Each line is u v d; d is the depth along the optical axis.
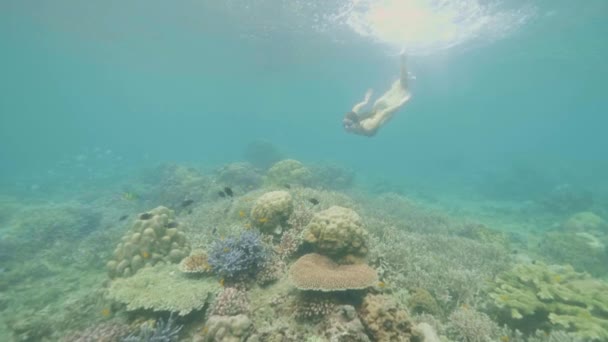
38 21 7.78
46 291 2.28
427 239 2.74
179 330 1.30
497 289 1.72
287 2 5.63
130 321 1.39
